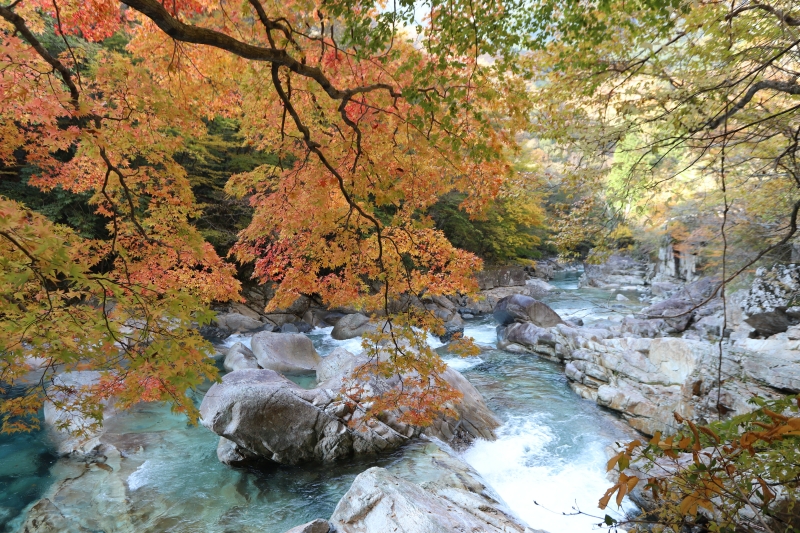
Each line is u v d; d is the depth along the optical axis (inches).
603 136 251.9
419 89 128.0
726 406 302.2
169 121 130.9
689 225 416.2
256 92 180.5
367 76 171.0
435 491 226.1
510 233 1122.0
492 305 896.3
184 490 251.4
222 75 179.3
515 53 151.7
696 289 625.9
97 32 175.5
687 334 495.8
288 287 203.9
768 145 252.2
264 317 706.2
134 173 140.6
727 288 402.3
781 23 172.1
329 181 170.7
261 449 272.7
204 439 312.8
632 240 673.0
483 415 357.1
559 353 525.0
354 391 298.4
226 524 223.6
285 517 230.2
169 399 112.6
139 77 119.7
